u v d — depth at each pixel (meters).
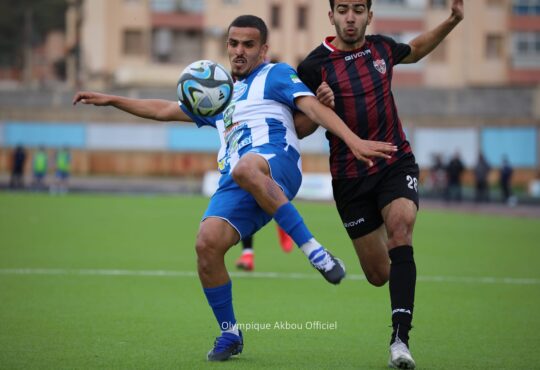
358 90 21.45
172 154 164.75
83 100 21.88
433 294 34.09
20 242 52.56
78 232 60.28
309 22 179.62
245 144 20.48
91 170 163.75
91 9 180.25
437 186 134.75
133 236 58.09
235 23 21.02
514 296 33.66
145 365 20.27
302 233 19.11
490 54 184.88
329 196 117.38
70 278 36.91
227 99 20.58
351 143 19.55
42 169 124.44
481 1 183.38
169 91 159.88
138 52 182.50
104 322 26.42
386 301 31.53
